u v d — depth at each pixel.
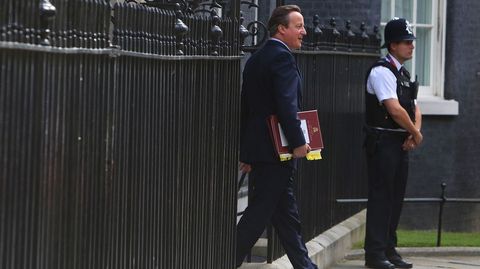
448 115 22.70
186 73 10.12
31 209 7.10
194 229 10.49
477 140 23.20
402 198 14.66
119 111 8.53
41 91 7.14
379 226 14.39
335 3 20.72
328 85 15.43
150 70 9.19
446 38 22.80
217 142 11.05
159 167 9.49
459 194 23.03
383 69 14.01
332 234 15.35
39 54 7.08
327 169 15.51
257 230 11.62
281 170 11.59
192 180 10.38
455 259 16.22
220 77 11.06
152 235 9.39
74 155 7.72
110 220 8.45
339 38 16.05
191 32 10.23
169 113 9.70
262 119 11.60
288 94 11.27
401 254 16.25
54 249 7.48
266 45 11.64
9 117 6.71
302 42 13.92
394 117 13.93
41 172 7.21
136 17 8.86
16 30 6.75
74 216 7.79
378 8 21.16
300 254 11.88
